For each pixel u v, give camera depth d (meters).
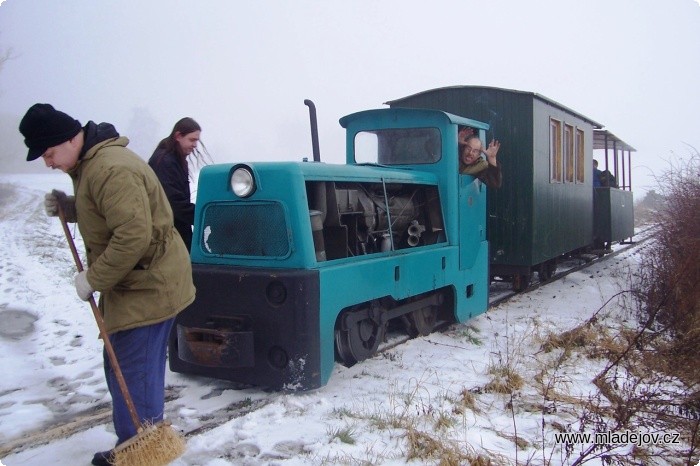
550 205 10.30
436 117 6.91
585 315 8.23
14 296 9.14
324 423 4.30
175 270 3.66
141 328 3.59
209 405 4.77
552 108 10.41
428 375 5.46
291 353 4.71
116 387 3.61
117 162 3.39
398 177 6.21
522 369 5.66
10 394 5.16
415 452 3.84
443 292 7.09
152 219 3.54
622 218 16.12
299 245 4.86
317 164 5.26
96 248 3.57
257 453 3.91
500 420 4.52
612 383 5.16
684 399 4.78
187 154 5.69
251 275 4.83
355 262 5.31
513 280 10.01
